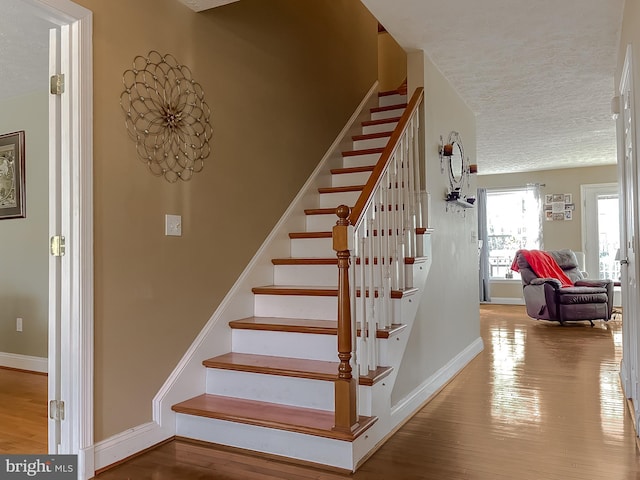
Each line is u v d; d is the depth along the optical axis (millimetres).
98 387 2295
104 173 2346
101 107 2336
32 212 4281
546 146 6797
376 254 3020
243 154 3352
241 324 3066
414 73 3674
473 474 2252
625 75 2963
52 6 2109
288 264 3561
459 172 4480
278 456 2438
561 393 3562
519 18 3127
